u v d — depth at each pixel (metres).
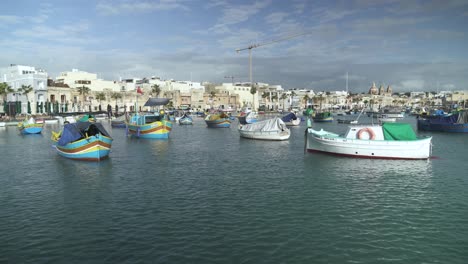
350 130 37.44
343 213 18.91
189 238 15.62
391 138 35.97
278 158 36.91
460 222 17.62
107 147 36.19
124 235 15.98
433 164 32.81
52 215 18.73
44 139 61.12
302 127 88.06
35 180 26.95
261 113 162.38
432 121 72.56
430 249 14.63
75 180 26.81
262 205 20.27
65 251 14.44
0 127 90.94
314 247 14.76
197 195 22.39
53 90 130.88
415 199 21.55
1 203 20.97
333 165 32.47
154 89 170.38
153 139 57.78
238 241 15.31
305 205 20.27
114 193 22.95
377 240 15.47
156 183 25.69
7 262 13.55
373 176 27.88
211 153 41.09
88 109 147.12
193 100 190.50
